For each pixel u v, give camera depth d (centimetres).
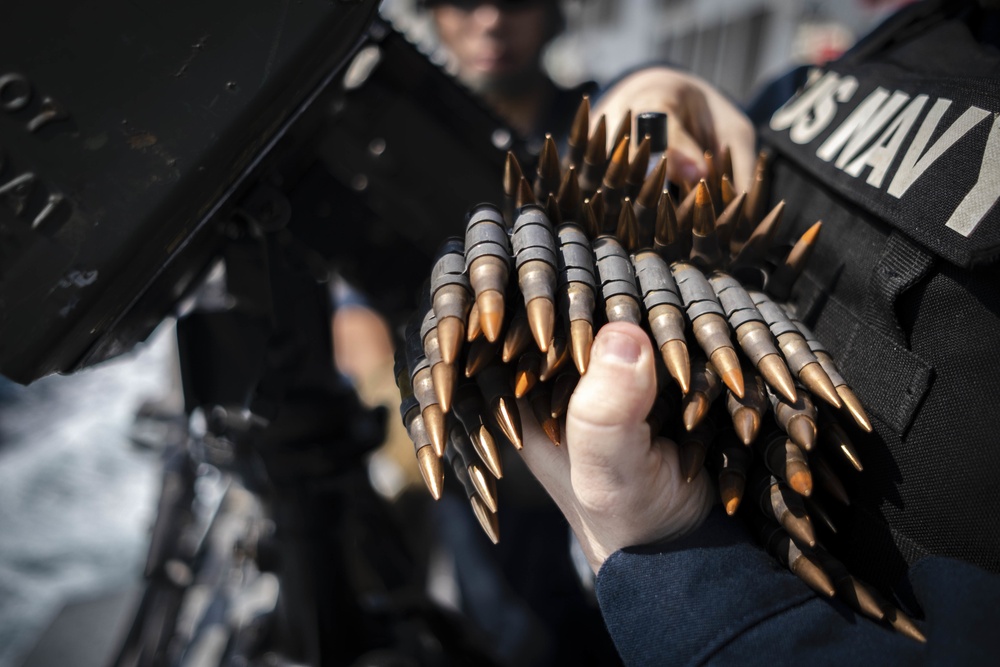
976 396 46
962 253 44
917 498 49
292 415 87
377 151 91
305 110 64
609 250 50
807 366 47
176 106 50
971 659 40
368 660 95
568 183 53
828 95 67
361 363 159
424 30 231
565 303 46
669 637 47
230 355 90
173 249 55
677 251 53
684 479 49
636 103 72
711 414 51
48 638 139
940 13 66
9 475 192
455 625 109
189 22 50
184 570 117
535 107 176
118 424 220
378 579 106
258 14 51
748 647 45
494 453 47
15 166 48
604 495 47
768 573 48
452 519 147
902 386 50
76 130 49
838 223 58
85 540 165
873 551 52
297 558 95
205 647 120
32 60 48
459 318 46
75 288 49
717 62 386
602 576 51
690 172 65
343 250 96
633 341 44
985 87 49
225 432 95
